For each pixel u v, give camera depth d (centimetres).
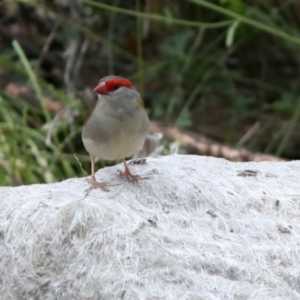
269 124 1512
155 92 1569
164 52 1554
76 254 675
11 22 1623
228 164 845
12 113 1368
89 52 1580
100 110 748
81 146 1391
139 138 763
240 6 1334
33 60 1578
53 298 677
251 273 663
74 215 690
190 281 639
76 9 1516
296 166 851
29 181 1255
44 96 1459
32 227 711
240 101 1525
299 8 1541
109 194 746
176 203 745
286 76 1631
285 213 748
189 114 1432
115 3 1527
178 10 1595
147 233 685
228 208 746
